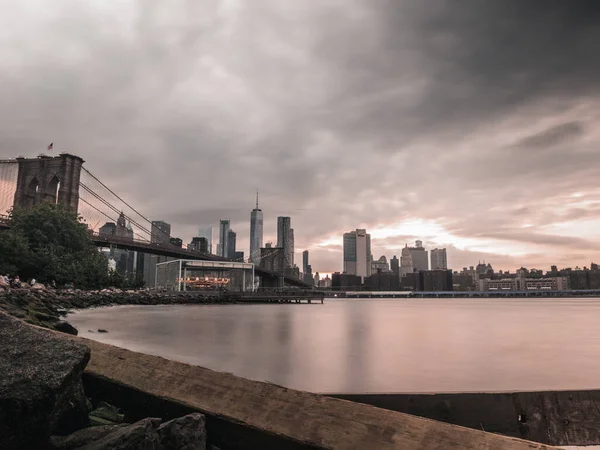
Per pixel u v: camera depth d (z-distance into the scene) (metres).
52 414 3.90
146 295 91.12
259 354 20.42
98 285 78.31
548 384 14.00
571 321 65.19
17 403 3.71
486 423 5.39
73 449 4.13
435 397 5.55
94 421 5.32
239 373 15.06
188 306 90.12
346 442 3.91
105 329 30.53
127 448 3.99
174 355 19.48
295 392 4.61
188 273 164.38
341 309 117.06
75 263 68.69
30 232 67.31
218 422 4.58
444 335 36.12
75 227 73.88
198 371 5.27
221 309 81.88
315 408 4.34
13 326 4.48
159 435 4.28
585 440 5.18
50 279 63.66
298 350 22.50
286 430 4.20
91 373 5.60
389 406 5.63
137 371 5.50
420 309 128.88
